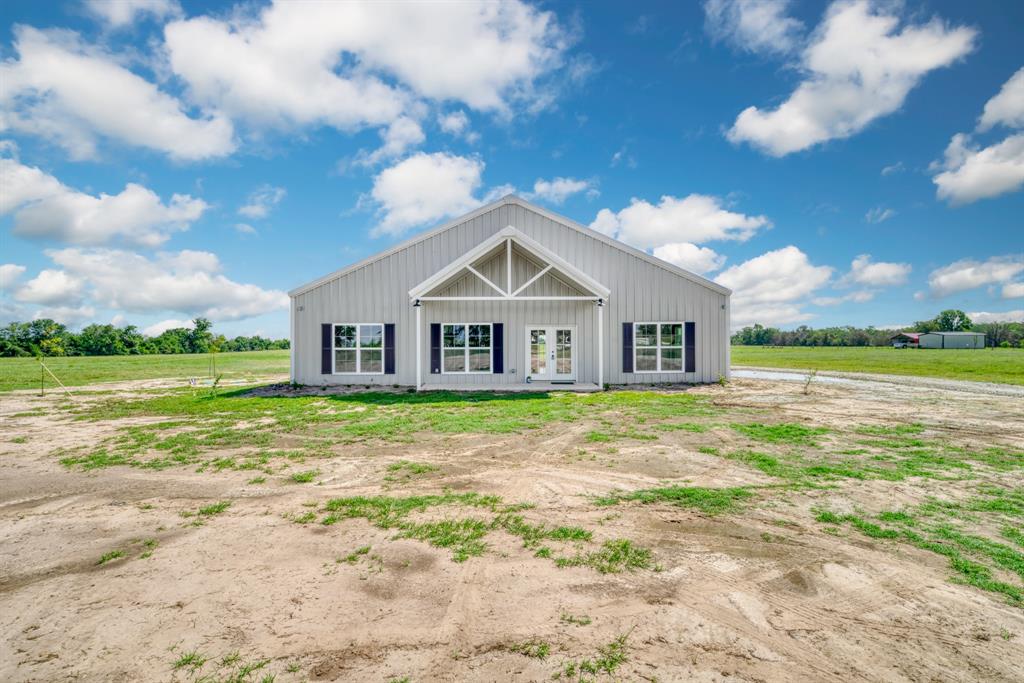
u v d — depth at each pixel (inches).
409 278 625.3
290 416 391.9
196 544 154.6
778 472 224.7
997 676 90.7
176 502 194.5
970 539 151.2
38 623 112.5
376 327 620.7
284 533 162.2
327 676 92.6
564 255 636.7
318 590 125.0
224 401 488.1
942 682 88.9
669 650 99.2
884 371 862.5
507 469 236.7
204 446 290.5
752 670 92.9
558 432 321.1
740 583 126.5
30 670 95.7
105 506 191.0
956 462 237.8
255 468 242.8
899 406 421.4
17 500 199.5
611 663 95.1
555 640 102.9
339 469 239.3
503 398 491.8
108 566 140.7
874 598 118.7
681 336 631.2
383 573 133.6
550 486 209.3
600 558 140.9
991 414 376.8
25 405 486.3
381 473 232.1
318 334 615.8
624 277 632.4
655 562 138.3
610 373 627.2
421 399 487.5
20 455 273.6
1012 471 223.0
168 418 394.0
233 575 133.8
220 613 115.2
